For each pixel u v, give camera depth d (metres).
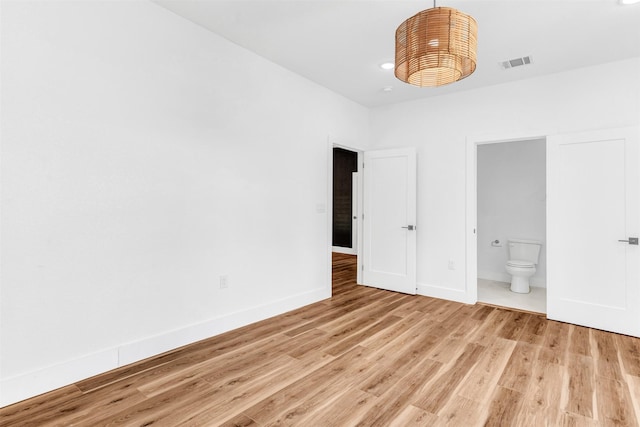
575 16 2.54
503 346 2.78
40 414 1.80
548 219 3.49
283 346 2.74
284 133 3.60
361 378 2.24
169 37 2.60
